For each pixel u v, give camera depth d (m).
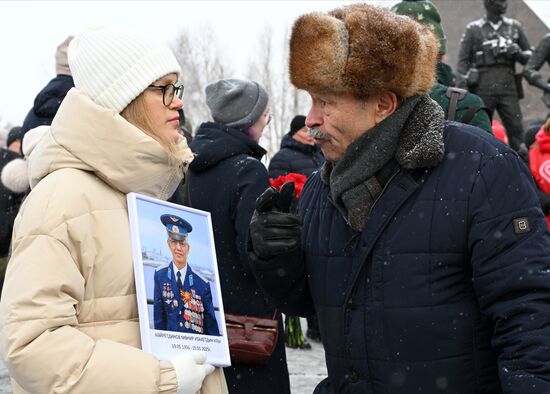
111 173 2.53
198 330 2.63
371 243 2.62
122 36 2.66
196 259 2.72
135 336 2.51
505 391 2.43
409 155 2.57
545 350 2.39
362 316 2.65
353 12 2.67
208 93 4.77
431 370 2.56
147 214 2.60
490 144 2.61
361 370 2.66
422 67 2.63
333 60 2.58
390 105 2.65
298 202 3.03
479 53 9.62
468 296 2.59
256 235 2.81
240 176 4.17
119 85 2.63
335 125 2.67
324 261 2.79
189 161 2.76
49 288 2.38
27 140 4.70
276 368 4.10
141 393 2.36
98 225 2.50
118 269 2.51
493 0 9.55
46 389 2.35
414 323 2.56
